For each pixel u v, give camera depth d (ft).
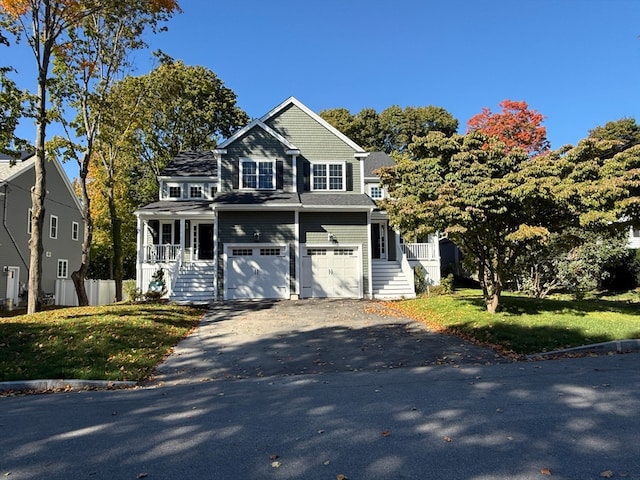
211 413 19.54
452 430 16.29
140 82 74.38
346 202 70.59
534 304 49.85
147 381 27.76
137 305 58.59
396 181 47.29
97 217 109.09
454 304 51.29
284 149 74.02
